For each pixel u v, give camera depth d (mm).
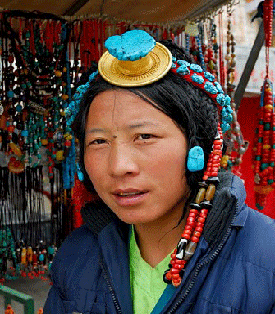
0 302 1167
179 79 555
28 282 1860
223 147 667
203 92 580
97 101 542
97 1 1483
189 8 1595
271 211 2691
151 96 516
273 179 1788
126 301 632
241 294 541
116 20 1671
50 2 1497
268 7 1597
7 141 1625
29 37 1583
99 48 1712
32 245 1801
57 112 1639
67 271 716
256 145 1790
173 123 528
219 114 620
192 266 565
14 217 1812
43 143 1658
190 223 578
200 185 575
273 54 2354
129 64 523
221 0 1529
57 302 721
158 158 519
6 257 1750
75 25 1699
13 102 1600
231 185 608
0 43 1576
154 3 1520
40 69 1664
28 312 860
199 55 1695
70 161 1674
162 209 544
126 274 646
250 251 561
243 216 594
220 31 1816
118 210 553
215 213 577
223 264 573
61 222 1784
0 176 1738
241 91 1856
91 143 560
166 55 557
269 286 532
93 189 687
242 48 2238
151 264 652
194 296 564
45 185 1894
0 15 1534
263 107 1754
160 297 601
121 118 516
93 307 653
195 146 542
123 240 673
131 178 520
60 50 1614
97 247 710
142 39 526
